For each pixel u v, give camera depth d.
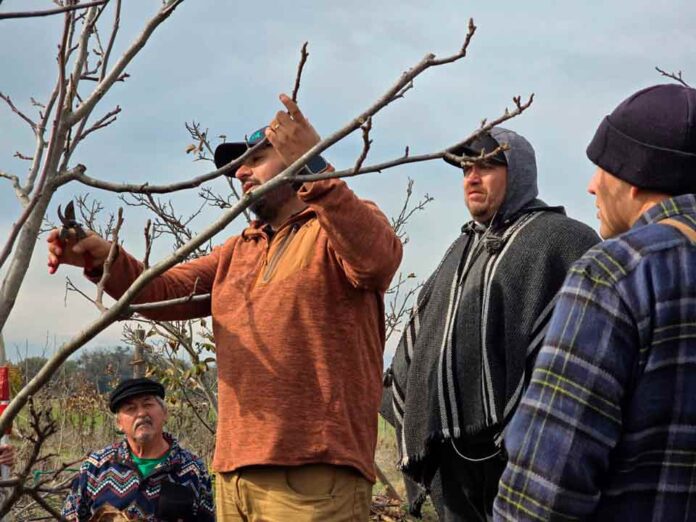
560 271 3.72
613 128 2.27
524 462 2.07
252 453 3.26
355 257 3.18
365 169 2.05
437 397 3.82
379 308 3.49
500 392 3.68
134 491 4.55
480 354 3.74
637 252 2.08
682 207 2.17
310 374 3.29
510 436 2.11
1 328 2.15
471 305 3.80
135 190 2.21
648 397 2.03
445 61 2.03
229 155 3.75
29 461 2.05
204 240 2.05
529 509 2.06
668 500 2.01
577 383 2.04
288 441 3.24
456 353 3.79
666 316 2.03
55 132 2.13
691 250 2.07
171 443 4.71
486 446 3.76
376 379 3.44
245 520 3.36
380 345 3.51
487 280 3.79
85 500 4.58
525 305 3.69
